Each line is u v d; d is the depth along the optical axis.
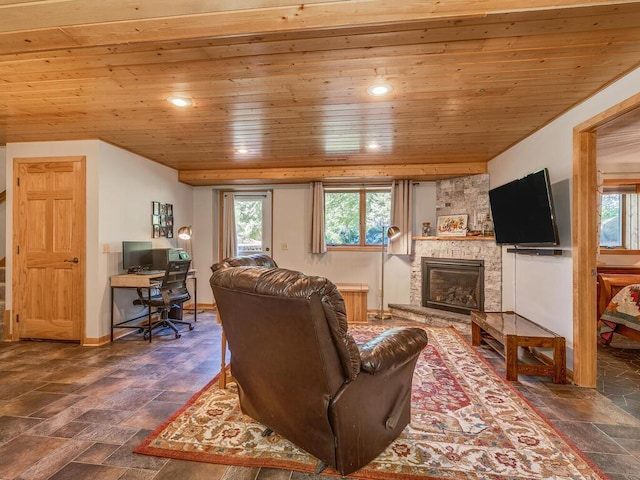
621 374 2.91
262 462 1.72
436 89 2.42
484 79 2.27
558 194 2.94
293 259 5.59
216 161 4.63
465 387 2.59
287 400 1.69
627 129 2.91
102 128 3.30
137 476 1.62
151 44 1.83
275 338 1.57
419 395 2.46
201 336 4.04
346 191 5.57
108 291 3.82
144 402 2.37
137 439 1.92
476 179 4.64
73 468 1.68
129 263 3.96
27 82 2.33
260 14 1.46
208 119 3.04
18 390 2.56
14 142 3.76
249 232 5.82
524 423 2.08
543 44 1.84
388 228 5.19
